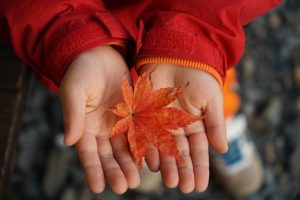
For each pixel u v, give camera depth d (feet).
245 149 2.69
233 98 2.61
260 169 2.77
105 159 1.53
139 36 1.65
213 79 1.63
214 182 2.78
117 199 2.67
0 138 1.79
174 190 2.73
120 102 1.62
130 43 1.68
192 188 1.51
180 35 1.62
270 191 2.77
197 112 1.62
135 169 1.52
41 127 2.83
